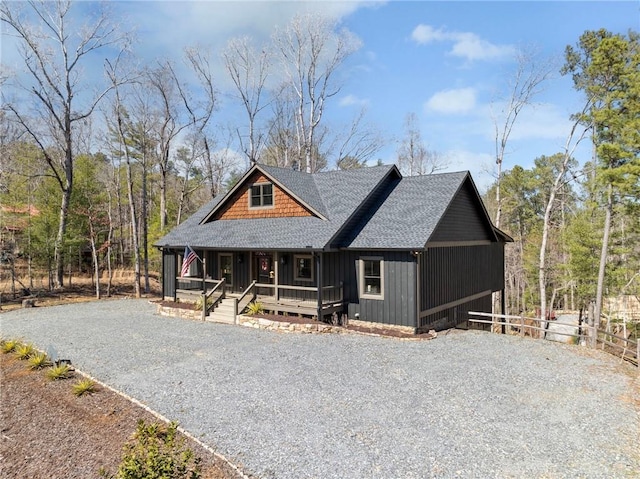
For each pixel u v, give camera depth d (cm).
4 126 2908
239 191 1930
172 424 585
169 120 3100
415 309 1355
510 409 773
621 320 2559
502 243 2183
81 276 3262
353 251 1505
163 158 3122
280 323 1438
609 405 798
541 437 662
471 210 1831
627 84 1928
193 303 1852
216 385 895
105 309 2005
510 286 3719
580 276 2550
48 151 3284
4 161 2738
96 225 2839
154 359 1100
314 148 3672
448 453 608
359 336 1352
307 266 1648
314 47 3241
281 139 3797
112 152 3516
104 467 595
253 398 820
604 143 1903
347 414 743
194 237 1886
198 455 605
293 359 1087
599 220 2606
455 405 788
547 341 1315
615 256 2648
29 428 736
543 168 4006
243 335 1380
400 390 862
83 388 871
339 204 1667
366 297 1472
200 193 4916
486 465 576
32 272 2825
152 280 3253
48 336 1396
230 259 1903
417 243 1327
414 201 1612
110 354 1154
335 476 547
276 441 644
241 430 683
